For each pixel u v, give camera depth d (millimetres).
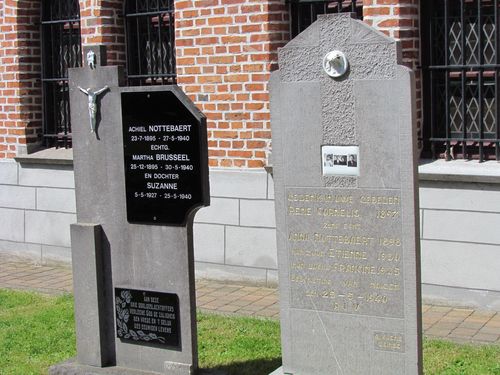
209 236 6336
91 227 4445
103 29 6688
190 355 4273
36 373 4637
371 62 3791
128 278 4414
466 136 5590
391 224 3834
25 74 7227
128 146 4332
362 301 3941
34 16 7246
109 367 4492
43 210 7203
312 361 4094
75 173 4520
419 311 3852
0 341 5133
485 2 5445
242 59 6051
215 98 6199
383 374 3928
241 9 6020
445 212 5473
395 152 3789
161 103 4211
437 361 4469
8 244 7434
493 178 5262
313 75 3934
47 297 6141
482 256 5383
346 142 3895
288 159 4039
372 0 5523
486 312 5379
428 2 5602
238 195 6184
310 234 4031
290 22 6043
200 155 4148
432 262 5539
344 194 3928
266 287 6156
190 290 4254
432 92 5645
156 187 4277
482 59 5484
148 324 4367
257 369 4512
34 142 7293
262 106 6008
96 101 4391
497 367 4344
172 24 6551
